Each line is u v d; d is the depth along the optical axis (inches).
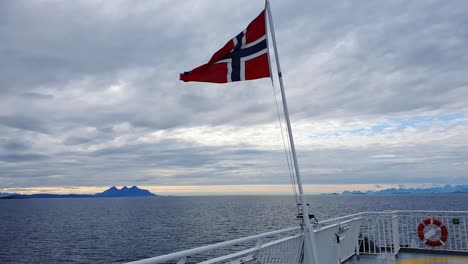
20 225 4301.2
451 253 393.1
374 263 352.2
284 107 262.4
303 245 262.2
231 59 279.1
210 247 158.7
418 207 4702.3
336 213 3410.4
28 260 1910.7
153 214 6087.6
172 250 1925.4
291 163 274.1
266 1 269.9
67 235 3075.8
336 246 329.1
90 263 1729.8
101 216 5984.3
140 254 1908.2
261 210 6141.7
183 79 283.3
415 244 416.5
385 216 402.0
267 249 216.4
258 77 274.5
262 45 276.7
